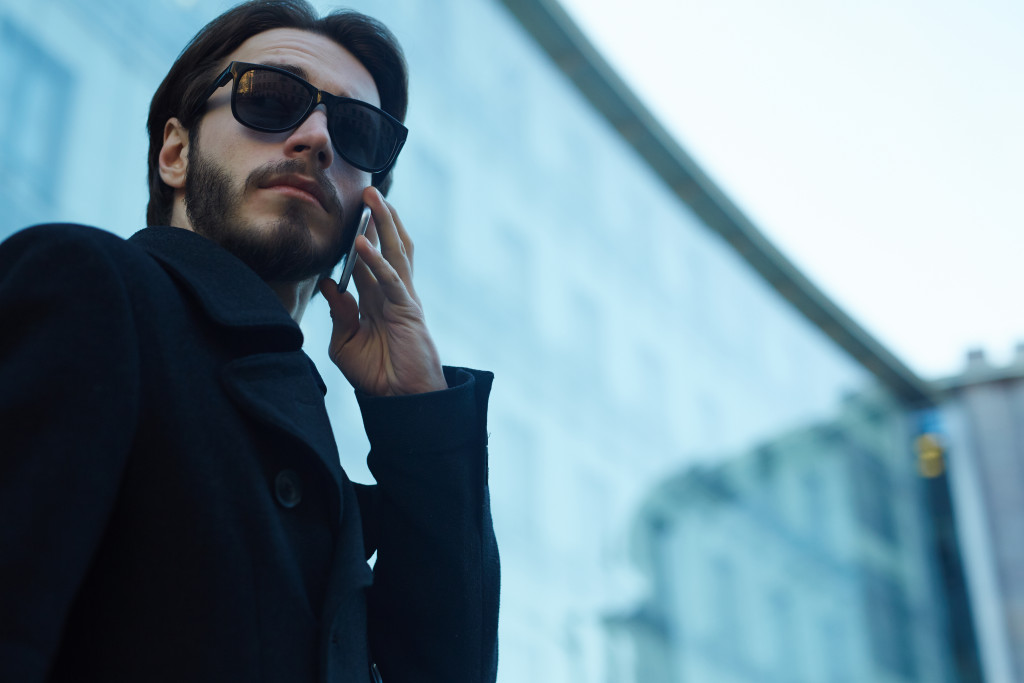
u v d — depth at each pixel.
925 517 20.77
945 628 19.73
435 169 11.54
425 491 0.99
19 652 0.58
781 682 16.58
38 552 0.61
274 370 0.83
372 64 1.19
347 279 1.08
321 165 1.01
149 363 0.74
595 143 15.36
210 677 0.68
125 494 0.71
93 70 5.95
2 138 5.42
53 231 0.73
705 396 16.73
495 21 13.49
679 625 14.52
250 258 0.97
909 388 21.77
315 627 0.75
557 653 11.56
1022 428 20.55
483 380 1.08
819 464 19.25
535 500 11.96
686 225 17.55
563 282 13.61
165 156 1.09
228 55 1.10
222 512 0.72
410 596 0.99
